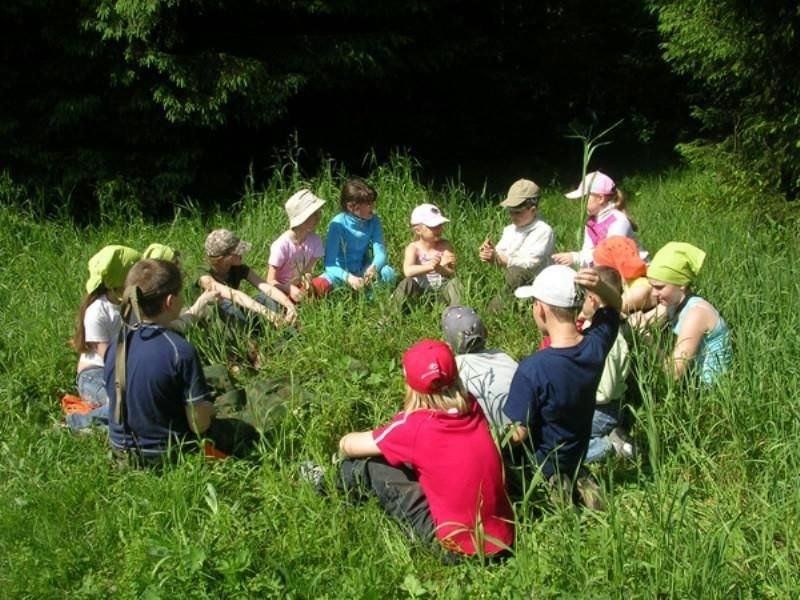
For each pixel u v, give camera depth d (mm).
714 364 5477
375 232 7172
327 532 4352
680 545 4031
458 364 4961
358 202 6984
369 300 6734
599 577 3951
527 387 4473
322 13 10438
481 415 4398
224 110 9594
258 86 9531
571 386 4461
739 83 10047
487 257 6828
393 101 12297
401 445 4340
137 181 9523
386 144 12219
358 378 5551
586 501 4547
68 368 6043
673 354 5480
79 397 5695
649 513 4352
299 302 6594
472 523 4246
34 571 4168
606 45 13633
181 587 3963
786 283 6355
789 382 5227
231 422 5086
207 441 4859
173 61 9117
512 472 4656
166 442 4848
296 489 4676
